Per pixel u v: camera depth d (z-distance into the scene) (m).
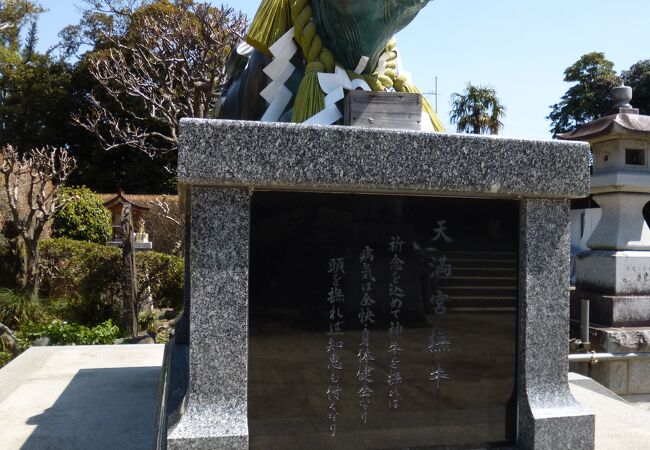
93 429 3.14
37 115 20.69
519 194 2.44
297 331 2.28
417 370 2.39
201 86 11.68
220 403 2.17
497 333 2.47
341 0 2.85
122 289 8.32
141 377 4.30
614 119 4.67
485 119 20.14
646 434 2.85
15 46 24.30
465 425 2.42
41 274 9.76
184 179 2.11
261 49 3.25
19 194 10.80
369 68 3.17
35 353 5.14
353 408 2.31
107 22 20.42
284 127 2.19
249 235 2.24
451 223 2.45
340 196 2.35
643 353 4.33
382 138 2.27
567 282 2.51
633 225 4.82
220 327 2.18
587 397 3.55
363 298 2.35
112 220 14.08
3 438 2.99
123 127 18.45
